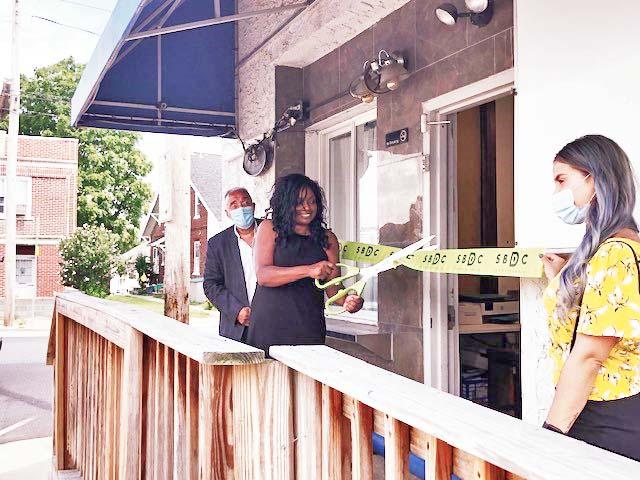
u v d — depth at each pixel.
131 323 2.35
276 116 5.74
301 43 5.22
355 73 5.05
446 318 4.23
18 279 24.19
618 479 0.79
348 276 3.04
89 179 35.19
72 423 3.57
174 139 6.34
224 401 1.78
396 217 4.52
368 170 5.19
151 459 2.38
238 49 6.52
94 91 4.77
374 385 1.28
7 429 5.83
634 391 1.62
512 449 0.90
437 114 4.24
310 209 3.09
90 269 24.58
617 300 1.59
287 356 1.58
